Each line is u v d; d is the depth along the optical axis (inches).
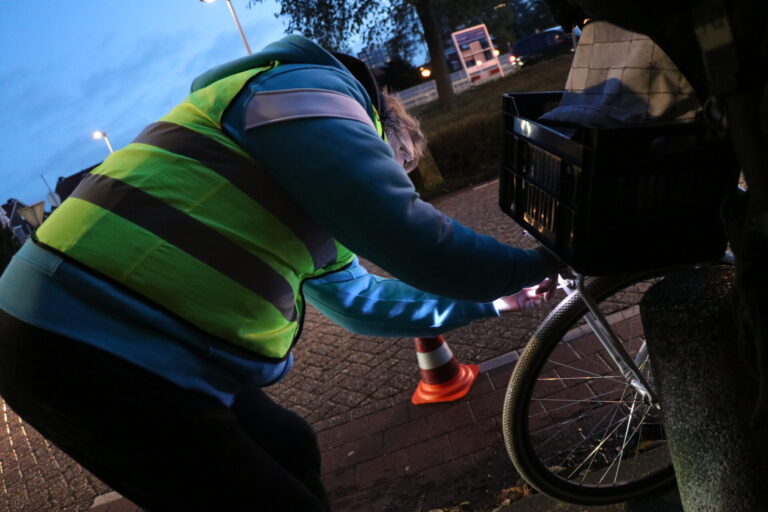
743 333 42.6
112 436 47.6
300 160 48.0
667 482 83.4
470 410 120.7
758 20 32.5
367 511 103.7
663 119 48.1
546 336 75.3
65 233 48.4
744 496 51.9
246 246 50.2
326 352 175.3
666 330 54.9
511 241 231.3
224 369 51.4
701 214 47.7
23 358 46.8
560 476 86.0
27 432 178.7
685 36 38.3
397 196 48.9
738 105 34.8
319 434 132.7
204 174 49.5
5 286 49.9
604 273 48.6
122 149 53.5
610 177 44.6
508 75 1091.3
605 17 39.9
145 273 47.5
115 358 46.7
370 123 53.0
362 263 265.3
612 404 93.9
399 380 143.7
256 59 52.8
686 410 54.9
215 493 50.6
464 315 70.0
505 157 63.7
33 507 138.4
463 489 100.8
